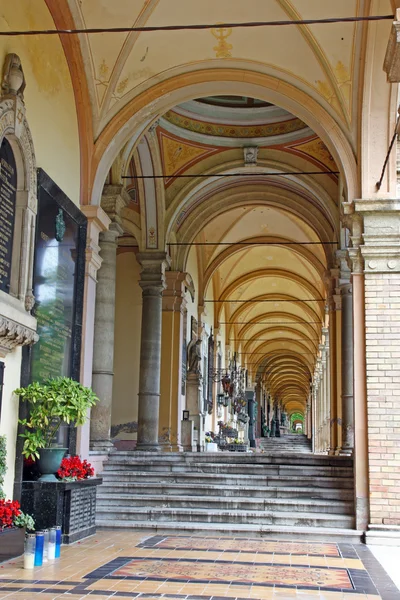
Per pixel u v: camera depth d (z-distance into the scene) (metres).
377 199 11.77
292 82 12.25
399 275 11.70
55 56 11.02
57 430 10.58
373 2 10.66
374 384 11.48
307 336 44.91
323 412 34.16
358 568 8.35
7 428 8.80
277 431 66.31
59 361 10.85
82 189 12.23
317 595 6.76
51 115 10.78
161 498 12.04
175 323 20.89
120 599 6.36
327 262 20.55
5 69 8.86
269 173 19.16
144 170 18.56
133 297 21.50
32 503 9.20
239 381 40.50
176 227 20.80
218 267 28.23
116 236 14.66
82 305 11.93
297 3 11.30
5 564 7.88
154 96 12.36
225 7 11.49
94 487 10.75
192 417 23.81
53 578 7.23
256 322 40.12
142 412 18.33
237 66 12.26
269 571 7.93
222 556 8.87
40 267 10.04
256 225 25.31
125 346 21.30
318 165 18.84
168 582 7.15
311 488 12.38
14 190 9.19
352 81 12.02
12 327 8.39
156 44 12.08
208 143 18.94
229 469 13.47
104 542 9.79
